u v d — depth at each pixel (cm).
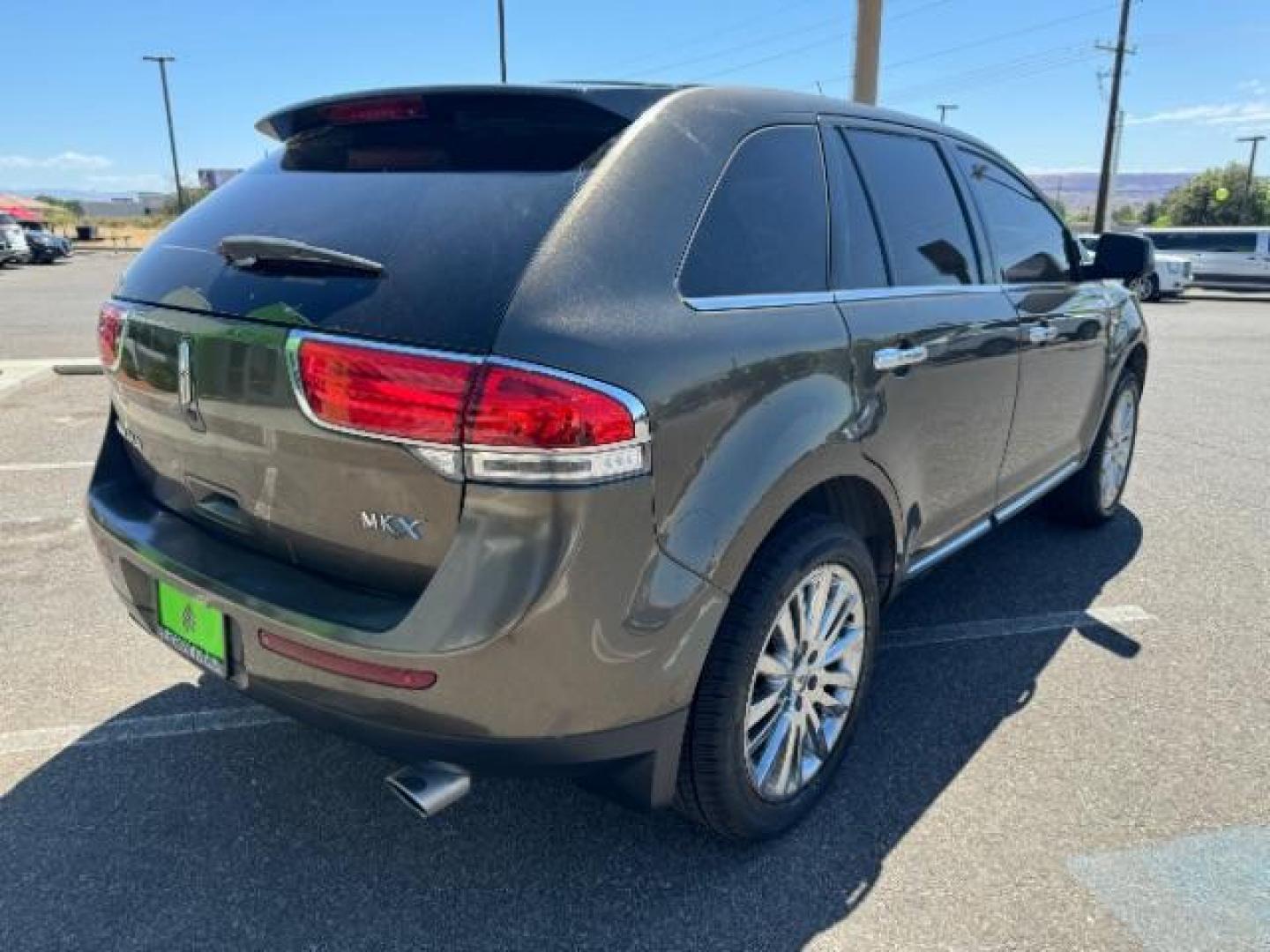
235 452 208
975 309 302
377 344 179
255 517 213
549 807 256
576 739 189
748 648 213
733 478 201
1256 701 310
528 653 177
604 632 183
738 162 229
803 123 256
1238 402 836
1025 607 382
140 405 235
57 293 1925
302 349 185
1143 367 477
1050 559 434
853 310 247
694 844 242
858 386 241
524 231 189
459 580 175
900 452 264
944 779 268
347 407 180
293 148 259
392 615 186
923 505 287
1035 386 349
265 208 231
